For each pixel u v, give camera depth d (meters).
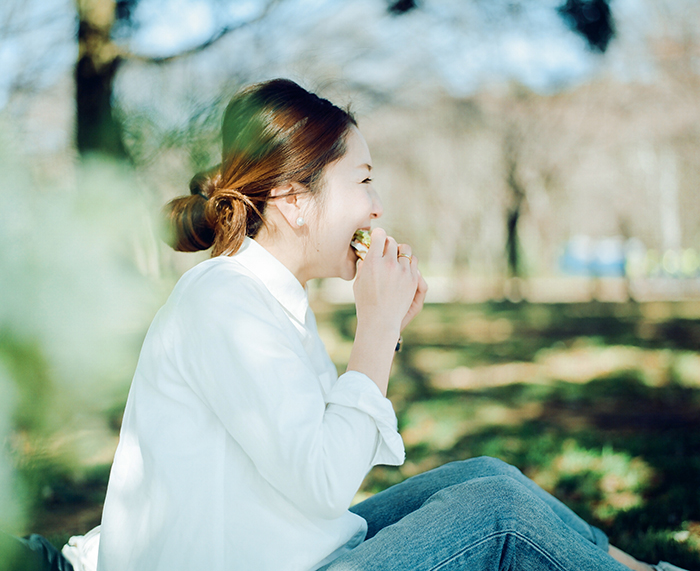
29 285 1.97
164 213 1.49
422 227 24.00
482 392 6.30
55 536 2.83
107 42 3.78
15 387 2.13
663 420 4.81
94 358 2.18
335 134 1.38
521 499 1.22
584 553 1.18
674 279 23.33
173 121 2.75
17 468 2.73
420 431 4.76
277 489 1.13
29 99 3.96
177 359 1.18
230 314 1.15
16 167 2.04
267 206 1.40
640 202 23.11
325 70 6.19
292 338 1.26
